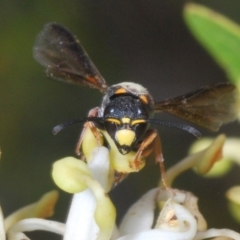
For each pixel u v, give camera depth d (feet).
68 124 0.45
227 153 0.48
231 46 0.46
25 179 0.55
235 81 0.46
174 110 0.46
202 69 0.59
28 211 0.46
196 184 0.54
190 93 0.46
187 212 0.43
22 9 0.55
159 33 0.59
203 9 0.46
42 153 0.55
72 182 0.43
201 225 0.45
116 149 0.44
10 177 0.55
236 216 0.47
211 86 0.46
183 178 0.55
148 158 0.45
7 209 0.54
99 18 0.58
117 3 0.60
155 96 0.58
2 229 0.43
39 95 0.56
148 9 0.60
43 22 0.55
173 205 0.44
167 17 0.60
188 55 0.59
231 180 0.54
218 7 0.56
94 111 0.45
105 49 0.58
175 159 0.56
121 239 0.43
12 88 0.55
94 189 0.42
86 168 0.43
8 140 0.55
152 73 0.59
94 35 0.58
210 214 0.53
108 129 0.44
